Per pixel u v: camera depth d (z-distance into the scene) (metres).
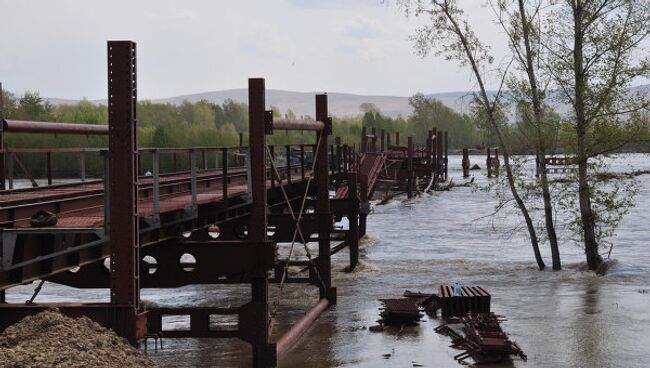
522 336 17.05
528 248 35.00
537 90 27.56
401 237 39.41
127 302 9.87
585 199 28.14
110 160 9.77
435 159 79.19
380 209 57.81
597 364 14.62
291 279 20.38
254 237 13.73
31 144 58.22
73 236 10.47
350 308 20.53
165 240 13.67
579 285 24.62
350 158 41.03
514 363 14.73
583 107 27.03
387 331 17.61
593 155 27.48
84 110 136.25
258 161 13.77
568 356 15.23
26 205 11.29
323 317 19.31
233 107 194.75
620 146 27.06
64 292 23.20
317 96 20.27
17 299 22.00
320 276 20.61
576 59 26.78
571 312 19.80
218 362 14.74
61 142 62.94
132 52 9.79
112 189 9.79
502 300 21.86
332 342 16.48
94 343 9.30
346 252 32.53
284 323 18.64
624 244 35.53
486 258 31.56
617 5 26.23
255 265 13.45
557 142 28.00
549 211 28.25
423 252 33.59
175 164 23.84
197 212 14.17
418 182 77.62
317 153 20.28
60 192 14.70
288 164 22.02
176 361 14.84
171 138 115.69
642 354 15.34
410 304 19.09
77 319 9.70
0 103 13.90
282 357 15.11
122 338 9.73
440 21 27.89
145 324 10.20
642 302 21.08
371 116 194.00
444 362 14.80
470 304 18.91
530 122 28.05
